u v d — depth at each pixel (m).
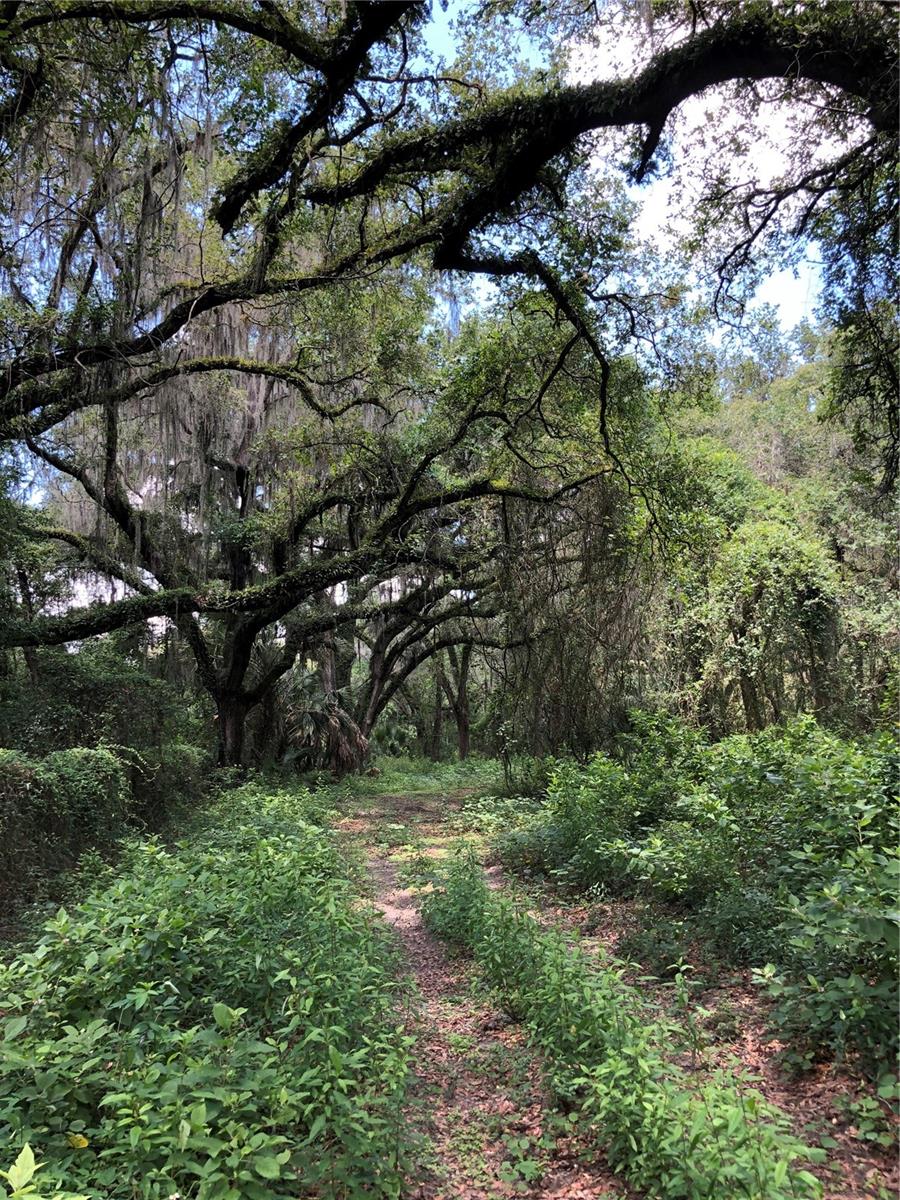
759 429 24.06
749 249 9.01
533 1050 4.20
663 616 15.75
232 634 18.45
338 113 7.75
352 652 29.12
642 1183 2.86
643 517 13.09
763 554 15.95
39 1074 3.01
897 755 7.18
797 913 3.74
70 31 6.87
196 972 4.16
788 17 5.97
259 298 11.34
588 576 13.92
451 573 18.50
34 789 8.05
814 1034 3.80
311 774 21.33
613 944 5.84
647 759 10.05
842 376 9.34
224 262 11.69
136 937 4.09
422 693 36.50
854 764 6.32
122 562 16.75
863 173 7.63
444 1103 3.90
